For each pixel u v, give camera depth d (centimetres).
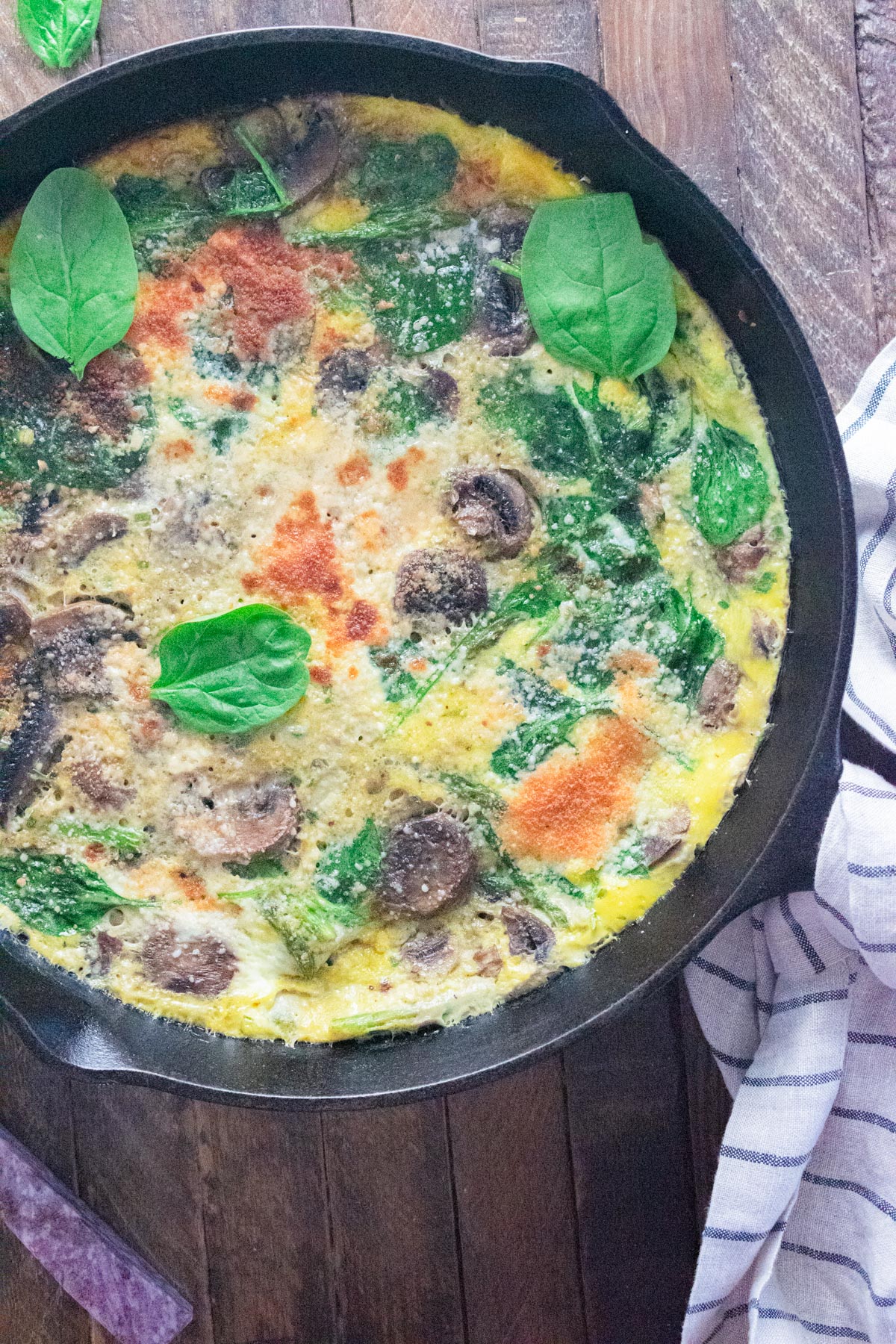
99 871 60
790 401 59
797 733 59
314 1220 65
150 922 60
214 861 60
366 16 63
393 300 60
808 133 64
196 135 60
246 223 60
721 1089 65
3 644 60
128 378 60
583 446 60
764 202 64
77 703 60
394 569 60
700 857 61
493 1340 65
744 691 61
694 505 61
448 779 61
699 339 60
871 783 62
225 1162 65
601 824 61
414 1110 65
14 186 59
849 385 64
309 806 61
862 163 64
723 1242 61
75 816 60
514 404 60
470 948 61
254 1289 65
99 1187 65
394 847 60
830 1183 63
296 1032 60
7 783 60
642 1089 65
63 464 60
